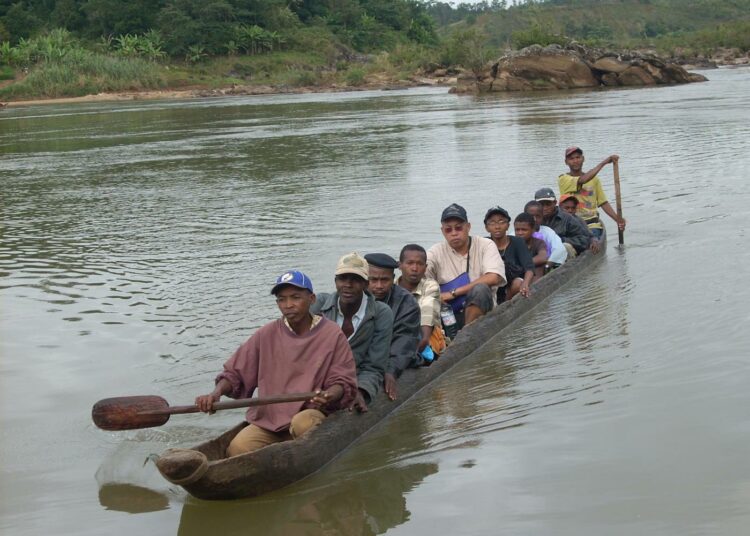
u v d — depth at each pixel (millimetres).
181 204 15570
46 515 4941
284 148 24547
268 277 10008
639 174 15977
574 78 51531
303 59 90312
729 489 4672
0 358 7637
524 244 8727
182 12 87938
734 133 21031
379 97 56500
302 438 5285
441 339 7152
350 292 5867
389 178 17453
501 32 161000
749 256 9773
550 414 5902
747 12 168125
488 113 34031
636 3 172750
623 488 4777
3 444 5922
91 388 6895
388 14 109812
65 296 9578
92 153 25734
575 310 8500
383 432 5867
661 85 50281
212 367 7246
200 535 4648
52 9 94875
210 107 52188
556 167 17641
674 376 6367
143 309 8969
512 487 4914
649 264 9977
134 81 74812
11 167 22734
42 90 71500
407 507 4801
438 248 8133
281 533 4625
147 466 5551
